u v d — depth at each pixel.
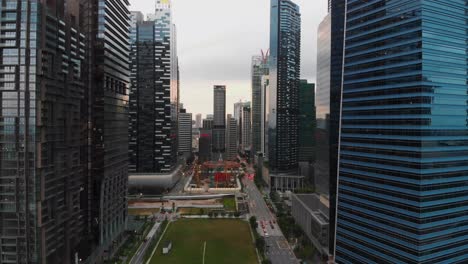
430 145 124.88
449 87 129.00
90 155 167.50
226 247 194.00
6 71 116.50
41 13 119.56
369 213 144.25
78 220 148.25
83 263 154.25
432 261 126.31
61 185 134.00
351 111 155.00
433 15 126.31
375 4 142.88
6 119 116.69
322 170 194.75
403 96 130.12
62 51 133.50
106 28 172.75
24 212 117.88
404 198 129.00
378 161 140.25
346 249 156.50
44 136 122.31
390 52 136.00
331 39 171.25
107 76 176.38
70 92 140.25
